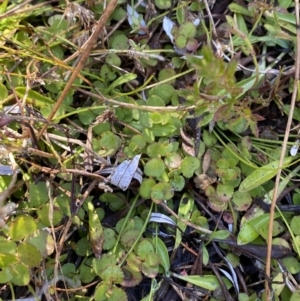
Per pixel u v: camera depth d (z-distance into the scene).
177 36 0.22
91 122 0.22
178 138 0.22
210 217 0.22
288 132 0.21
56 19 0.23
